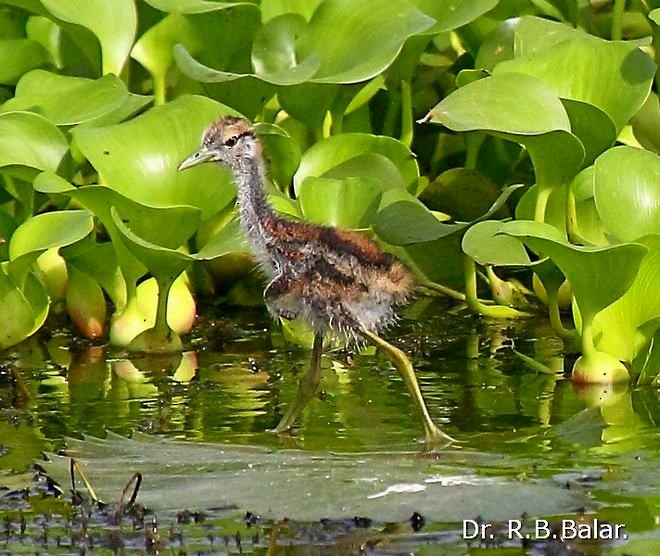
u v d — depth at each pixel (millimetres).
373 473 9031
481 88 11625
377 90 14477
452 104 11484
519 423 10203
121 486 8961
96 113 12594
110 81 12984
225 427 10211
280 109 14367
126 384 11461
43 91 13086
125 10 13648
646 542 7945
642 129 14156
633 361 11242
